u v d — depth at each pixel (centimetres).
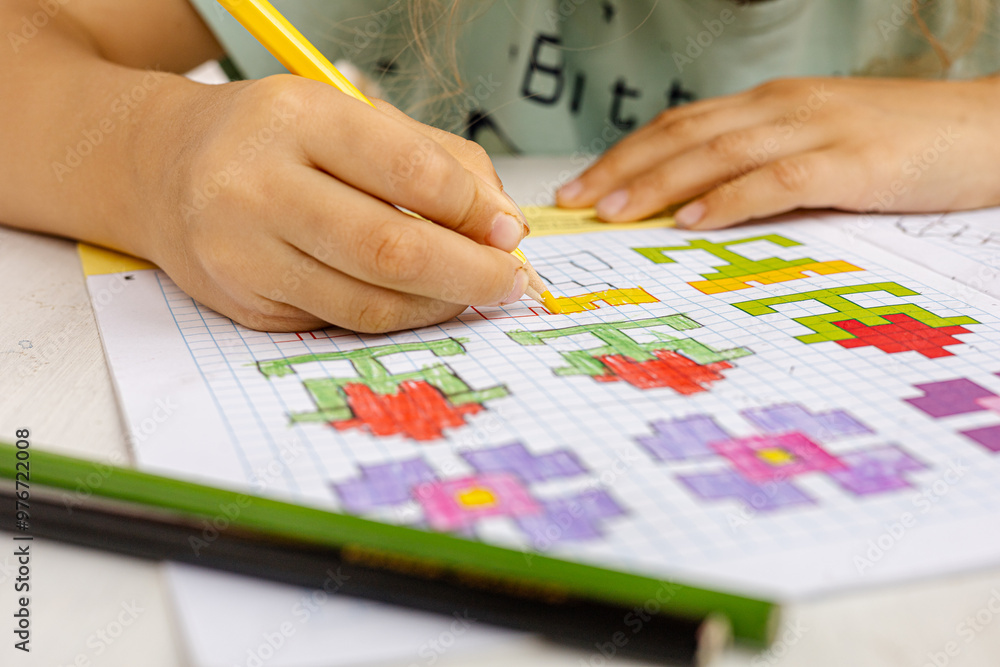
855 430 40
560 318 47
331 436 40
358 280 45
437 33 61
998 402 42
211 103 47
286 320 46
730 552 36
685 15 86
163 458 39
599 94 90
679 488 38
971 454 39
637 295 49
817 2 87
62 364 44
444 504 37
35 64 54
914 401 42
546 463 39
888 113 64
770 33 87
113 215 50
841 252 54
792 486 38
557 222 60
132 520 37
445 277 44
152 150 48
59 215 52
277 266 44
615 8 86
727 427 40
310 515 36
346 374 43
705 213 57
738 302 49
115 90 51
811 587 36
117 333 46
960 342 45
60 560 37
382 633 35
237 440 40
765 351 45
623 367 44
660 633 35
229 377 43
